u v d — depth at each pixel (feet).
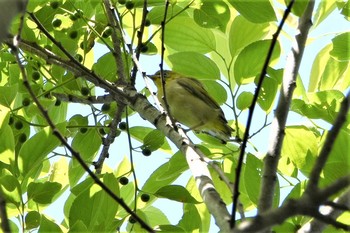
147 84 32.91
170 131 30.17
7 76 40.83
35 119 40.50
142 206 37.93
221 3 37.09
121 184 35.91
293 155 33.37
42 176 40.27
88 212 29.58
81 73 33.91
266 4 33.83
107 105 38.09
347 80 38.45
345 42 36.58
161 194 32.71
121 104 36.91
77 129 39.93
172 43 38.52
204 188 24.34
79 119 38.78
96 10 40.29
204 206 37.58
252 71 34.86
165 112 31.78
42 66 36.91
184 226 34.40
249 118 20.99
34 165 30.66
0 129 31.45
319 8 37.99
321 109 34.53
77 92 40.57
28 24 39.86
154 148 35.96
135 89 35.37
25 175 30.53
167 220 38.52
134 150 35.73
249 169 32.58
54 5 37.78
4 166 34.35
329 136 17.63
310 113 34.58
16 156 35.01
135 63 33.94
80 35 39.75
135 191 34.12
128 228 36.29
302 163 33.19
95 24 38.99
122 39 37.58
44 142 30.73
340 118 18.01
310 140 33.37
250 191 32.27
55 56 32.58
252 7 33.91
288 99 25.14
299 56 25.99
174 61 36.35
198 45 38.45
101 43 42.73
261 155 35.91
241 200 36.14
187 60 36.24
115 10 37.06
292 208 16.44
